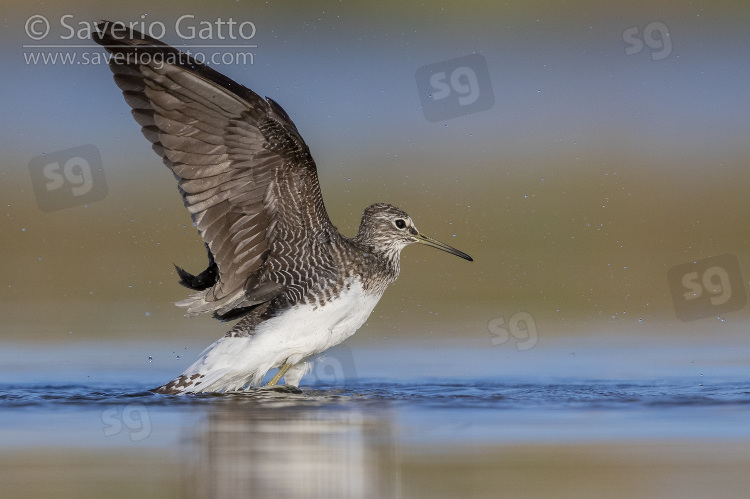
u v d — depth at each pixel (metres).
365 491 8.04
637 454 9.16
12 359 14.05
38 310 17.72
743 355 14.48
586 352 14.76
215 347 11.71
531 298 18.86
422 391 12.19
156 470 8.65
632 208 22.88
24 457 9.12
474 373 13.41
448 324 16.86
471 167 23.66
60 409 11.07
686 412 10.90
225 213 11.27
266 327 11.60
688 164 24.08
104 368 13.57
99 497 7.92
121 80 10.67
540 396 11.81
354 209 22.22
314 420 10.42
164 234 21.61
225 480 8.34
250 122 10.88
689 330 16.41
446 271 20.11
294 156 11.21
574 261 20.73
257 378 11.73
